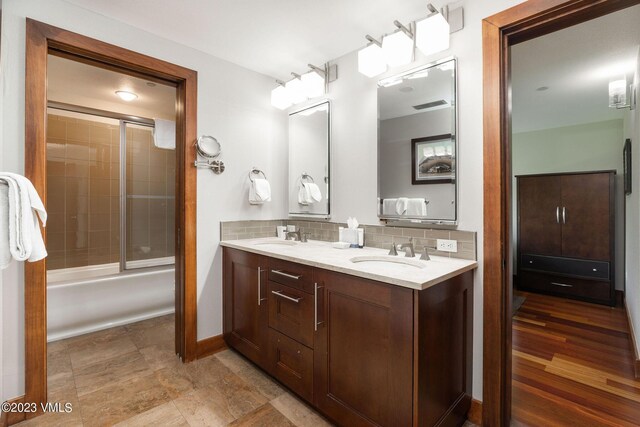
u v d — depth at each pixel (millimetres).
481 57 1599
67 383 1938
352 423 1434
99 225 3762
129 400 1770
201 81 2285
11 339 1580
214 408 1705
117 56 1896
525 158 4570
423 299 1220
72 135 3557
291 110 2789
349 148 2287
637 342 2193
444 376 1387
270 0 1698
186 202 2217
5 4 1548
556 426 1588
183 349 2225
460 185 1696
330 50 2266
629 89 2779
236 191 2500
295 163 2738
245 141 2555
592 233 3736
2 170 1542
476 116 1626
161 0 1702
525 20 1442
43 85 1645
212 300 2369
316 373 1617
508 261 1568
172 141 3635
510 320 1589
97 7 1765
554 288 3963
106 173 3795
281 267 1848
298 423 1593
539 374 2098
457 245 1690
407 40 1787
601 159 4012
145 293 3016
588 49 2252
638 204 2256
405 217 1934
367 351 1372
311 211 2576
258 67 2549
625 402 1788
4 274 1564
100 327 2773
